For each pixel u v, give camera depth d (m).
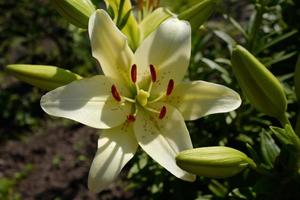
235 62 0.43
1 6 1.40
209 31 0.72
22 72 0.46
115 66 0.47
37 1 1.38
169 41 0.47
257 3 0.63
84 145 1.16
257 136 0.68
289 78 0.69
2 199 1.09
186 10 0.50
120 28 0.51
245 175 0.58
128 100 0.47
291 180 0.48
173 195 0.72
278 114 0.45
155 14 0.51
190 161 0.41
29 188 1.11
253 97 0.44
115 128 0.47
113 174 0.44
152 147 0.46
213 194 0.67
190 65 0.73
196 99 0.47
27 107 1.26
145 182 0.74
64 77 0.47
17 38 1.37
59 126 1.22
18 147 1.18
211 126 0.68
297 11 0.74
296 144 0.44
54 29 1.34
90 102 0.46
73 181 1.10
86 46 1.23
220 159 0.42
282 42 0.72
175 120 0.47
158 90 0.48
